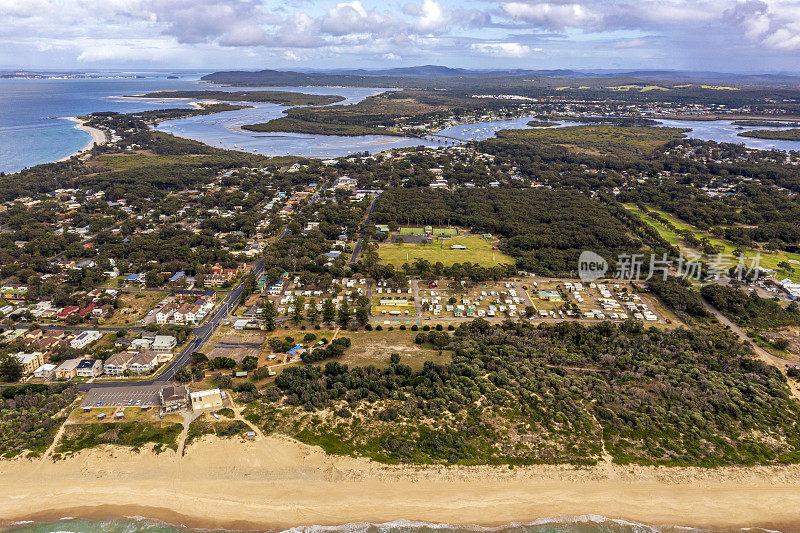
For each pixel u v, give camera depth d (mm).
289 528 125250
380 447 146625
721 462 143500
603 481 137750
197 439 147375
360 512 129125
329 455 143375
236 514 128125
